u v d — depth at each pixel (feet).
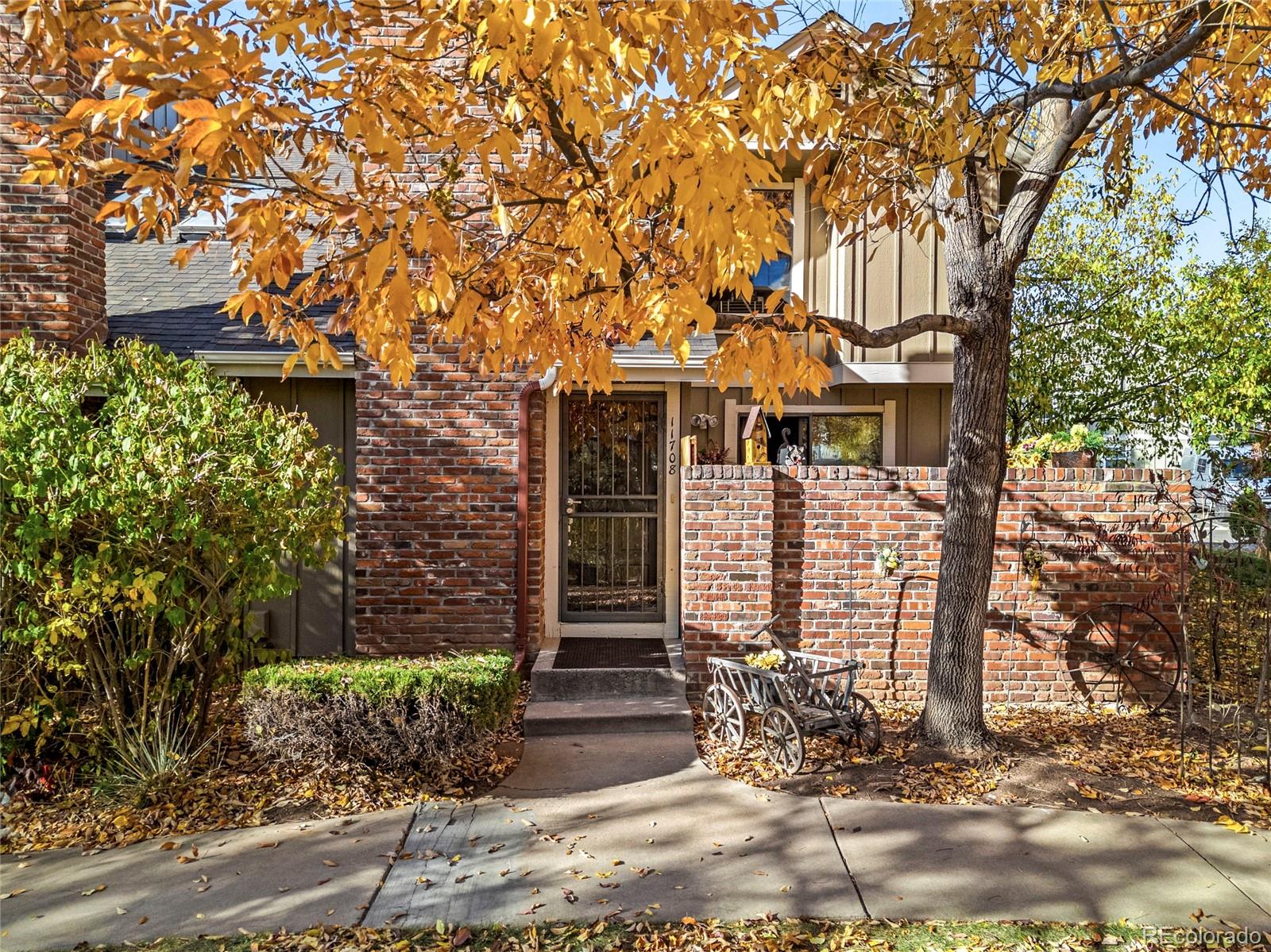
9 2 9.99
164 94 9.78
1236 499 20.29
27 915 12.91
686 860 14.64
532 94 13.99
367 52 11.97
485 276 16.20
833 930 12.39
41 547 17.61
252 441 18.60
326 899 13.32
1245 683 25.50
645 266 15.02
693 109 12.10
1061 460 24.88
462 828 16.01
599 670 24.14
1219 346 41.75
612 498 29.73
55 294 24.57
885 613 24.35
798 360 15.24
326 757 17.94
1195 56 18.08
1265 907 13.07
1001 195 29.89
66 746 18.47
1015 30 16.44
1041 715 23.13
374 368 25.82
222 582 18.53
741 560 24.07
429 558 25.96
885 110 17.80
